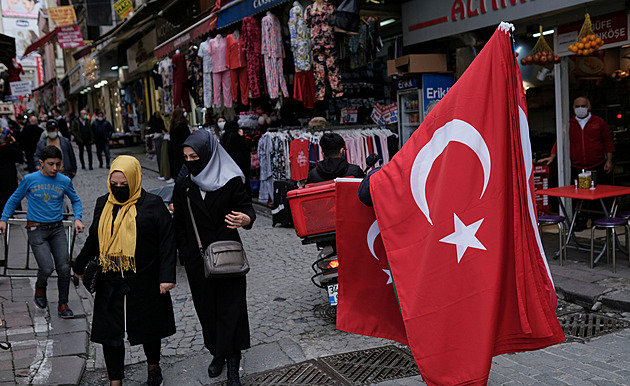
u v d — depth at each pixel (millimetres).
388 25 10719
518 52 8438
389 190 2840
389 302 3133
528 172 2689
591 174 6586
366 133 10336
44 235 5664
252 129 12602
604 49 7355
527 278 2537
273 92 10453
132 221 3773
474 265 2533
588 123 7688
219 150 4070
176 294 6457
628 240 6281
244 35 10828
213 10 11852
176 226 4121
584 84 7949
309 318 5445
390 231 2801
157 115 18125
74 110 42812
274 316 5559
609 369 4023
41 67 59188
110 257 3750
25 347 4812
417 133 2832
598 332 4789
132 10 20188
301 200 4781
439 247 2609
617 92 8141
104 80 29766
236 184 4070
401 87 9719
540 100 8648
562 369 4062
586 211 7391
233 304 3957
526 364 4180
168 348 4922
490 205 2545
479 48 8531
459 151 2613
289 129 10883
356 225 3166
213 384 4129
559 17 7609
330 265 5125
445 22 8625
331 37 9102
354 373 4188
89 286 3732
